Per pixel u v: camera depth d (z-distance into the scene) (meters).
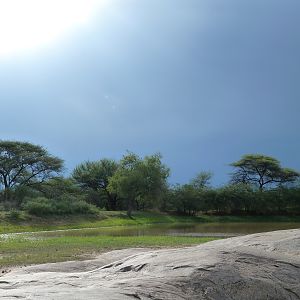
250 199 77.50
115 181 69.25
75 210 59.66
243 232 40.34
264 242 11.46
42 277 7.84
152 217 67.31
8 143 74.62
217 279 7.08
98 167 87.06
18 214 52.34
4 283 7.14
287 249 10.65
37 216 54.44
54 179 76.12
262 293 7.21
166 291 6.40
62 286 6.71
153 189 68.19
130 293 6.08
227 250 9.09
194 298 6.46
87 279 7.47
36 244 24.84
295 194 78.88
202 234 37.19
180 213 77.31
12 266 15.89
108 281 7.04
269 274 7.88
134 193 67.38
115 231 43.84
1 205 60.44
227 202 77.12
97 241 26.33
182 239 27.89
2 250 21.58
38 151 75.88
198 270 7.31
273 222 64.94
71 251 20.66
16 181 74.94
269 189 82.75
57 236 36.00
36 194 70.06
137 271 8.00
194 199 75.38
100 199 85.69
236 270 7.61
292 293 7.57
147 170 68.38
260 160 90.06
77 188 79.12
